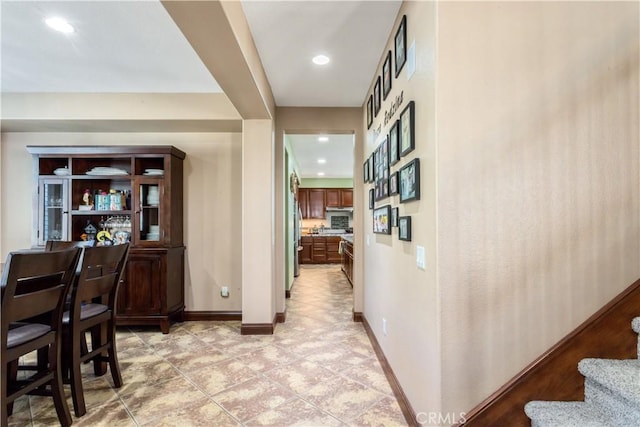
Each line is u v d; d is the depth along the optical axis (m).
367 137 3.26
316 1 1.87
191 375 2.32
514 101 1.44
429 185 1.49
